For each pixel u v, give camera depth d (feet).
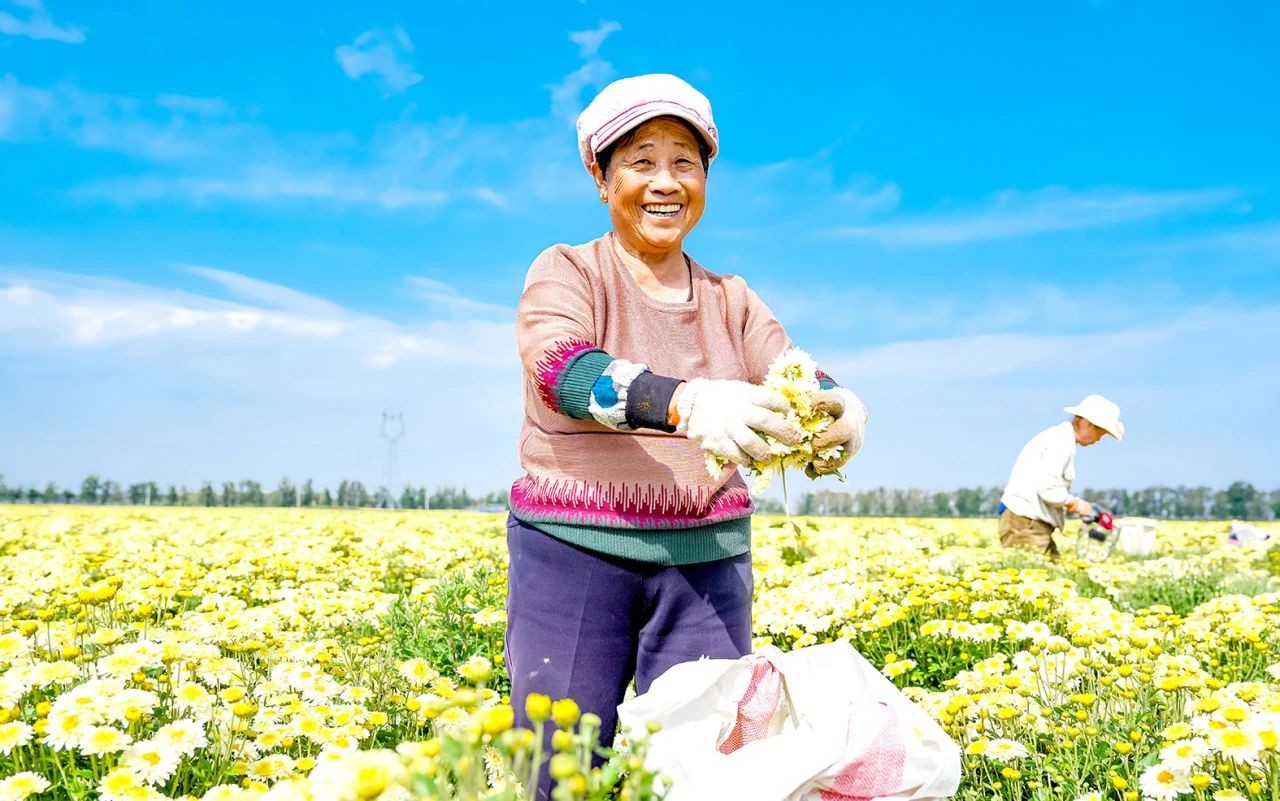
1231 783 8.82
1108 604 15.62
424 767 4.95
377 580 24.95
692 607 7.86
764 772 6.46
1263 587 23.08
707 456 6.68
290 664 12.25
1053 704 11.28
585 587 7.72
